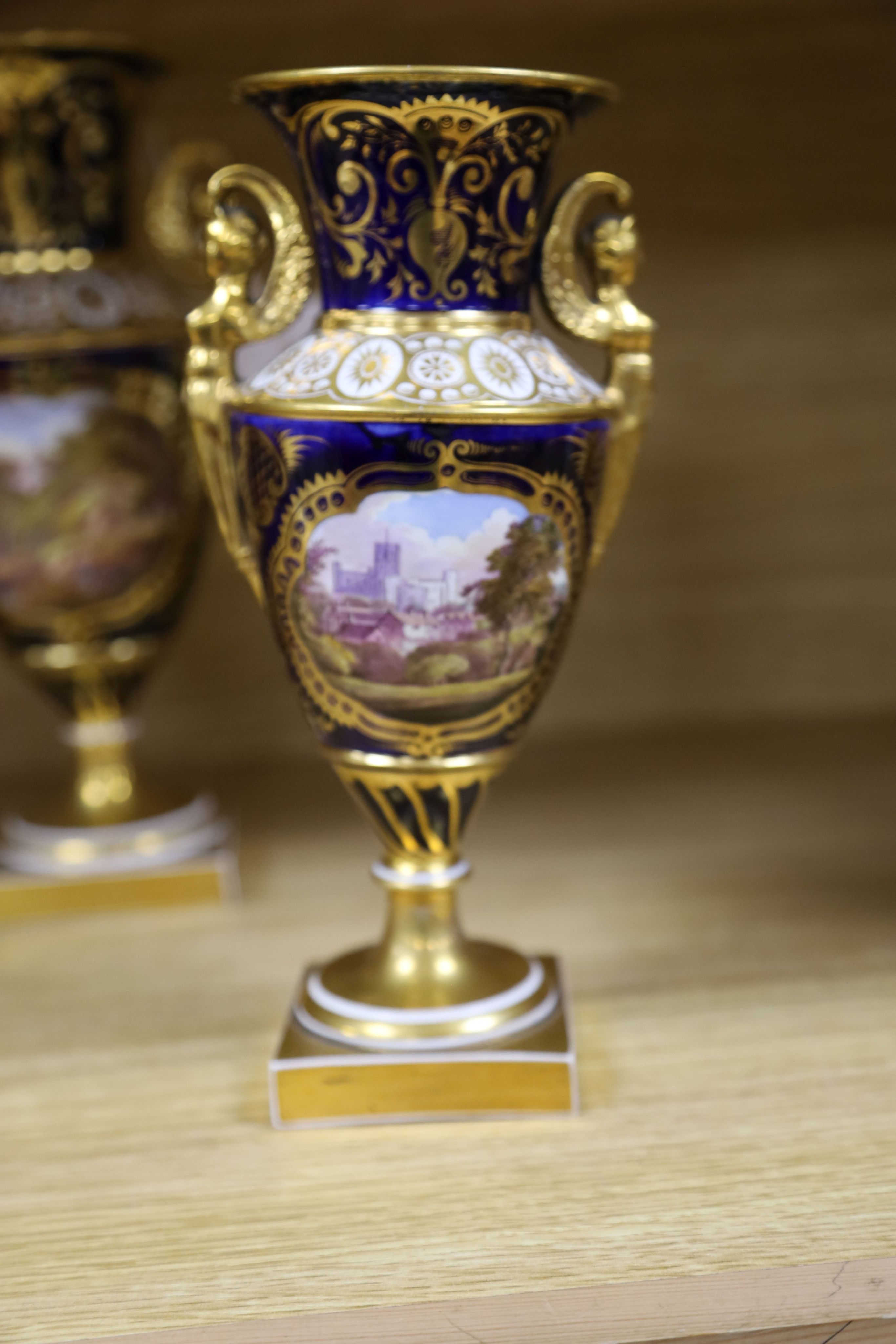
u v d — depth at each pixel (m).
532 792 1.16
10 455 0.93
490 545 0.65
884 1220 0.60
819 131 1.18
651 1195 0.63
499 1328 0.56
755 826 1.07
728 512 1.24
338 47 1.14
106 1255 0.60
